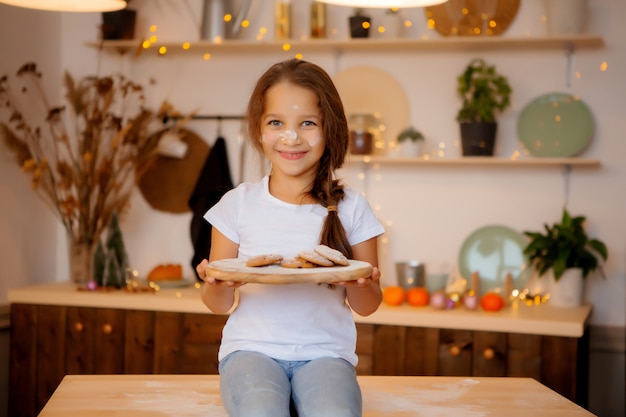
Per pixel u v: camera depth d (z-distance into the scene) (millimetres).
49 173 3791
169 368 3268
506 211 3613
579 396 3082
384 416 1882
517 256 3510
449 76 3646
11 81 3549
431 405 1982
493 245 3545
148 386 2117
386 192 3725
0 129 3404
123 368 3305
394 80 3689
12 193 3594
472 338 3029
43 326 3363
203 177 3754
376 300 1967
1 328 3510
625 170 3498
